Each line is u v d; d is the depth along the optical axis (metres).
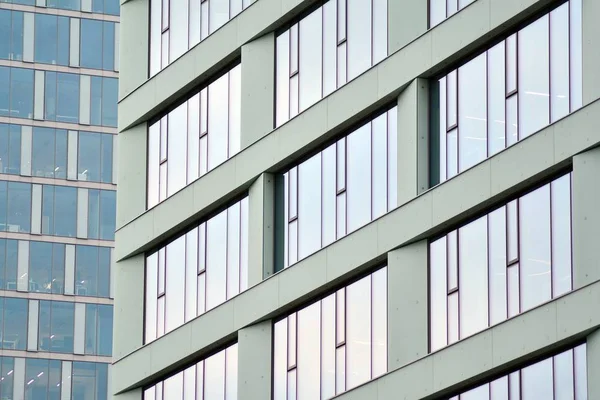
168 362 81.44
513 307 63.03
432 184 68.00
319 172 74.06
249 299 76.31
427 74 68.25
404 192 68.50
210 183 79.88
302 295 73.25
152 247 84.88
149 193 85.44
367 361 69.75
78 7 167.25
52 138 164.50
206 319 79.12
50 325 161.62
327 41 74.25
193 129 82.56
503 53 64.94
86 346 162.00
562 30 62.12
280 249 75.88
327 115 72.94
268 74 77.62
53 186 163.75
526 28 63.88
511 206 63.66
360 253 70.25
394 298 68.31
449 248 66.56
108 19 167.88
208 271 80.12
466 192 65.12
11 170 163.25
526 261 62.66
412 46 68.69
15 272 161.62
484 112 65.56
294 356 74.06
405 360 67.56
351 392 70.00
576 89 61.22
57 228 163.38
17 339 160.50
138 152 86.38
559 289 60.97
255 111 77.81
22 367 160.00
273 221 76.44
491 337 63.22
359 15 72.31
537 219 62.38
